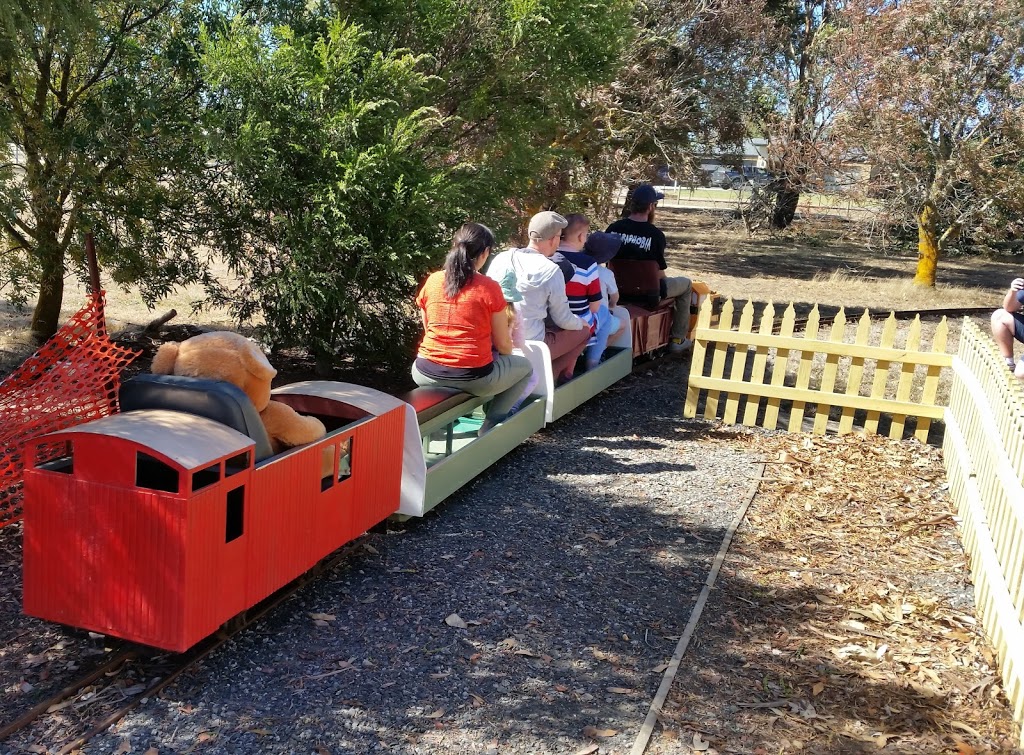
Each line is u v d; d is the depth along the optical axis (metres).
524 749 3.46
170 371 4.20
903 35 16.86
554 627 4.38
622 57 12.85
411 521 5.54
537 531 5.52
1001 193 16.98
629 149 15.77
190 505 3.50
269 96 7.38
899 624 4.64
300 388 5.05
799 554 5.46
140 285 8.99
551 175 13.05
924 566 5.42
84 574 3.69
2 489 4.96
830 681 4.06
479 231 6.04
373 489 4.90
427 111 8.41
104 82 7.98
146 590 3.61
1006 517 4.58
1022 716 3.73
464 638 4.22
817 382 10.21
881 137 17.20
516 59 9.07
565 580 4.88
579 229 7.85
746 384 8.16
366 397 4.99
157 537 3.55
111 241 8.04
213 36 7.79
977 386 6.26
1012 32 16.06
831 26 19.08
